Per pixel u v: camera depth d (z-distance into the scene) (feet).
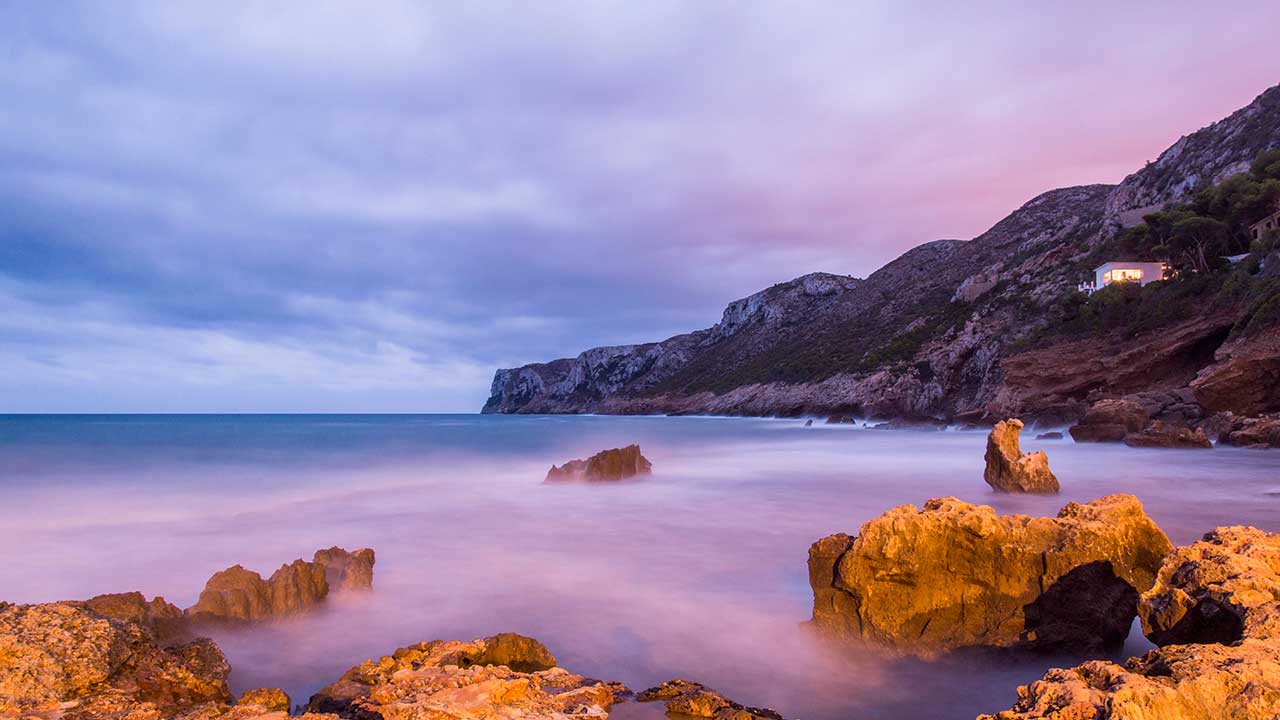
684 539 59.31
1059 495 74.23
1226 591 22.43
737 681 31.55
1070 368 192.95
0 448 147.54
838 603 34.91
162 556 54.95
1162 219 222.89
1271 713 15.08
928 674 32.04
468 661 29.94
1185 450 119.14
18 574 49.39
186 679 26.84
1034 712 16.97
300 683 31.96
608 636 37.04
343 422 432.25
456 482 102.99
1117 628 32.68
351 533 63.72
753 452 149.48
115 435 213.66
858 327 455.63
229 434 226.17
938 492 82.74
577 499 83.51
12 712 21.70
